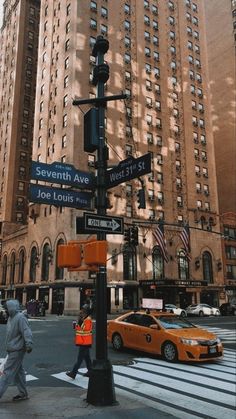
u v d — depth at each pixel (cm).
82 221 722
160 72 5731
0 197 6638
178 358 1111
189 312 4147
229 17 7706
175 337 1134
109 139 4797
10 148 6650
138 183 4909
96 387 662
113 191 4622
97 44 841
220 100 7475
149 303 1942
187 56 6231
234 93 7225
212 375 966
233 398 753
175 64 6012
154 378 925
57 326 2373
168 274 4878
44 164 729
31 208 5119
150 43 5738
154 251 4828
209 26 8162
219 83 7588
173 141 5562
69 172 759
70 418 580
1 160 6938
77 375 946
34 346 1440
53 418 578
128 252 4584
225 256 5647
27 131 6931
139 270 4609
